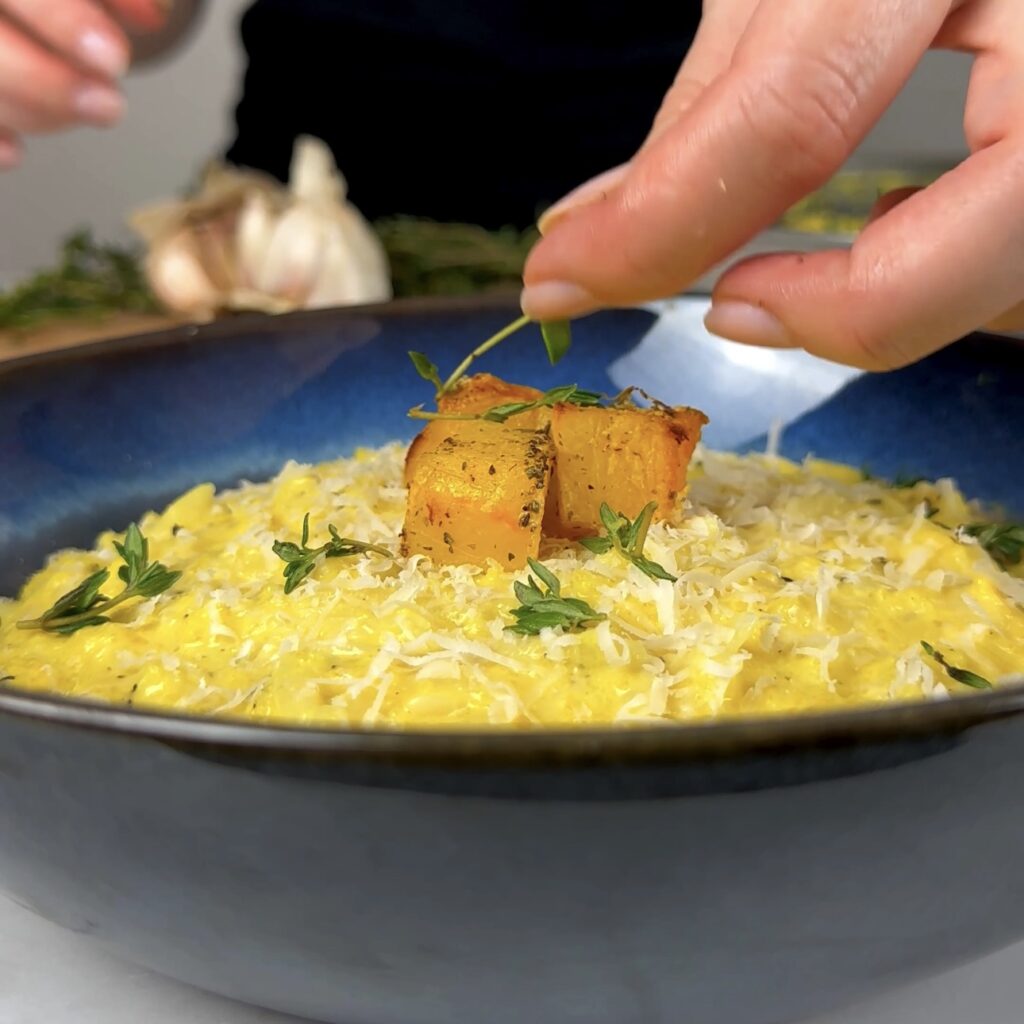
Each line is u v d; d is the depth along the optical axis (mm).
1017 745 245
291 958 260
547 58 879
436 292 641
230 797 244
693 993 261
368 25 887
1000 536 354
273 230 614
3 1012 284
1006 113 300
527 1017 264
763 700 297
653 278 319
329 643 306
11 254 1320
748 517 348
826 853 247
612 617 306
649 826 242
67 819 255
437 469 320
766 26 297
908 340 309
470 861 245
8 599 348
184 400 389
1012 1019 284
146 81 1307
